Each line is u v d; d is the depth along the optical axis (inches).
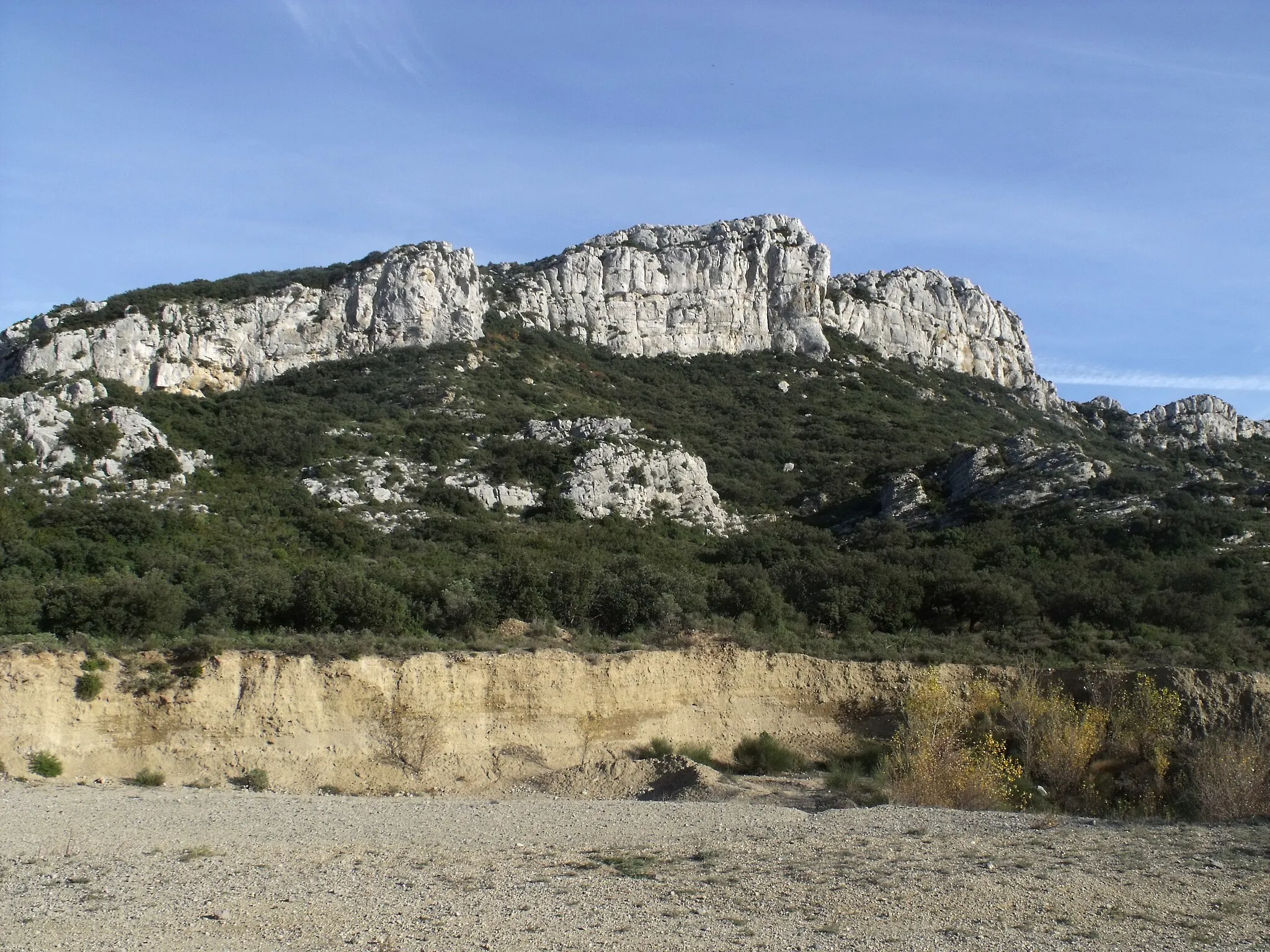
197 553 2034.9
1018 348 5236.2
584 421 3102.9
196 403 3024.1
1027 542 2476.6
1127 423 4687.5
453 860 823.1
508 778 1341.0
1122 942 660.1
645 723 1488.7
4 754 1164.5
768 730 1536.7
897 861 834.8
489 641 1528.1
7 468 2298.2
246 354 3417.8
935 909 709.3
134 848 847.7
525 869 797.9
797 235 4886.8
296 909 688.4
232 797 1111.6
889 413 4025.6
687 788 1274.6
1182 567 2144.4
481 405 3260.3
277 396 3238.2
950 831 971.9
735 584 2007.9
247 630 1568.7
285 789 1239.5
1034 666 1608.0
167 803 1047.0
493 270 4574.3
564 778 1337.4
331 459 2758.4
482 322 3949.3
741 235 4805.6
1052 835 955.3
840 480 3218.5
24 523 2021.4
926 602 2052.2
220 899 705.0
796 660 1606.8
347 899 710.5
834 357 4503.0
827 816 1060.5
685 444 3277.6
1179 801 1198.3
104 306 3312.0
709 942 639.1
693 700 1540.4
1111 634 1835.6
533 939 639.1
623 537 2568.9
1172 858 861.8
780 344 4557.1
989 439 3821.4
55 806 998.4
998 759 1278.3
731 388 4138.8
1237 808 1119.6
